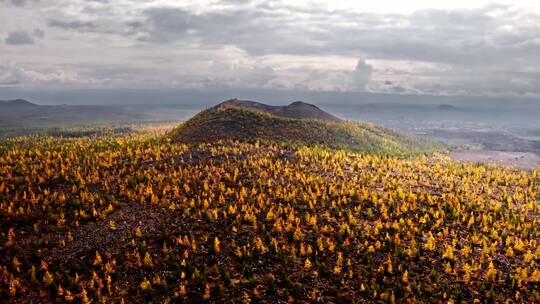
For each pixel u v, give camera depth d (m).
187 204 95.75
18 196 94.06
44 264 69.00
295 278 70.19
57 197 95.00
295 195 105.56
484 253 79.88
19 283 64.12
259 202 98.69
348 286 68.69
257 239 81.12
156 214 90.38
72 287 65.19
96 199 95.44
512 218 97.31
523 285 70.25
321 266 72.88
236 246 78.75
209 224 87.00
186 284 67.38
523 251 81.44
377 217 95.44
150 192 99.50
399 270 73.00
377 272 72.62
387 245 81.19
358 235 84.88
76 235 80.06
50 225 82.00
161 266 71.81
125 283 67.25
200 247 77.94
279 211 93.56
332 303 64.44
